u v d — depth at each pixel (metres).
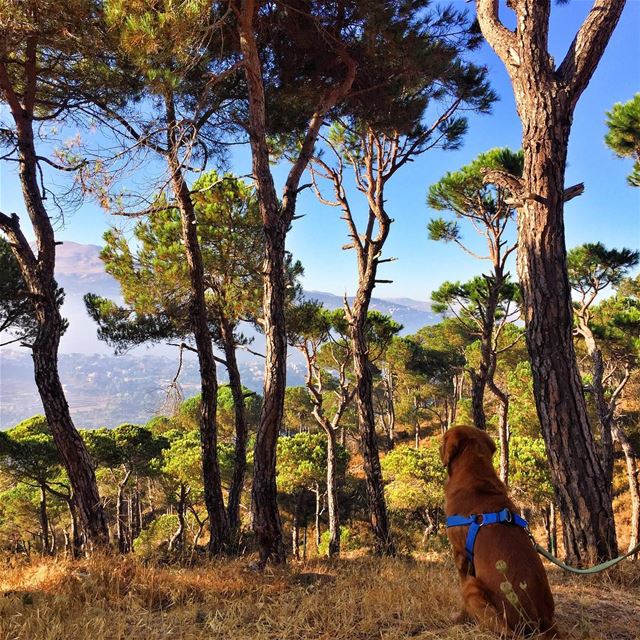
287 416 45.12
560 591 4.35
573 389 5.36
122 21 6.57
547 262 5.50
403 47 8.72
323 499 29.94
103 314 14.30
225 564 6.61
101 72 8.00
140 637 3.41
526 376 23.36
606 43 5.59
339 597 4.03
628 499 25.19
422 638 2.99
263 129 8.01
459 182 13.80
